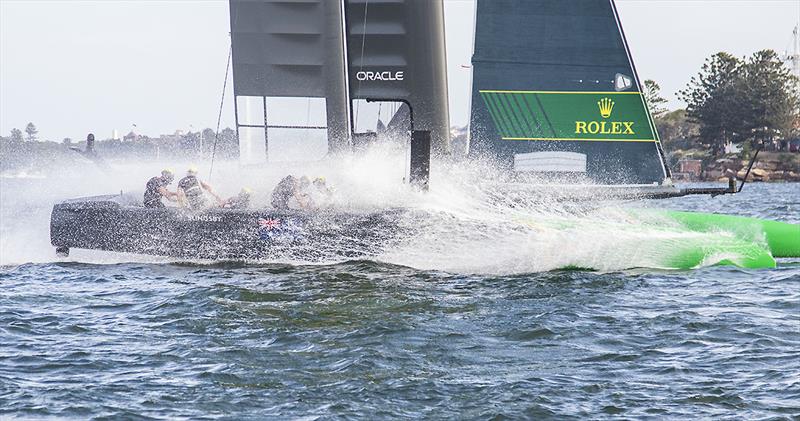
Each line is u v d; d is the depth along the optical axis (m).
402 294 48.06
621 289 50.16
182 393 33.41
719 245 57.25
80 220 58.34
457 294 48.28
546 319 43.06
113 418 31.22
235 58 62.47
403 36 60.47
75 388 33.88
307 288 49.41
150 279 53.09
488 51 59.88
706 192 59.38
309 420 31.02
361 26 60.62
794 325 42.50
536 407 32.06
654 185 59.75
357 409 31.92
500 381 34.59
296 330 41.12
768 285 51.59
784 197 184.50
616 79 59.53
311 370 35.75
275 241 55.56
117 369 36.03
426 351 38.16
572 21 59.50
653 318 43.53
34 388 33.91
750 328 41.78
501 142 60.16
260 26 62.34
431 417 31.31
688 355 37.78
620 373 35.59
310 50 62.66
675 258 56.16
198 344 39.19
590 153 59.84
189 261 57.16
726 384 34.28
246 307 45.38
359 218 54.88
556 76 59.78
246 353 37.84
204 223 56.41
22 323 42.94
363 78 60.78
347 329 41.28
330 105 62.72
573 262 55.38
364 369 35.75
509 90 59.94
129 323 43.00
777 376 35.06
